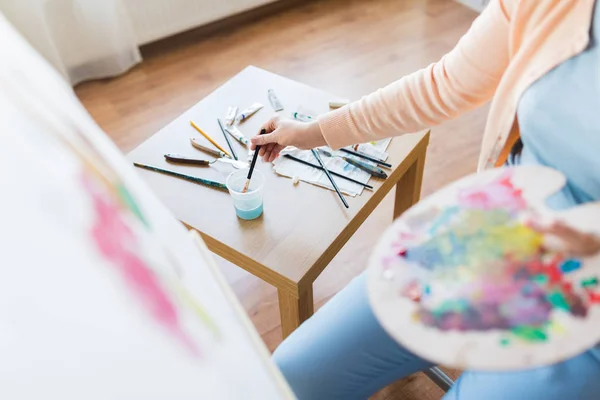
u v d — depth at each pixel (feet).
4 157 0.53
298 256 3.29
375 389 2.96
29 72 0.75
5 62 0.71
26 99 0.65
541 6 2.39
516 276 1.73
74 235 0.52
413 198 4.73
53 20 7.00
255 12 9.05
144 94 7.45
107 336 0.47
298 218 3.51
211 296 0.87
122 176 0.76
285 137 3.42
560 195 2.42
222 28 8.75
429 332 1.62
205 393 0.54
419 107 3.07
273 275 3.26
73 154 0.62
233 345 0.74
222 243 3.38
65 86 0.86
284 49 8.29
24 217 0.49
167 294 0.61
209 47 8.34
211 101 4.54
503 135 2.72
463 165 6.21
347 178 3.76
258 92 4.63
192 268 0.88
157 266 0.64
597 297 1.70
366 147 4.00
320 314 3.01
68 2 6.97
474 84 2.88
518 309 1.66
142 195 0.84
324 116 3.33
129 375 0.47
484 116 6.84
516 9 2.48
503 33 2.67
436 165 6.22
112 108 7.22
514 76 2.54
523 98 2.47
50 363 0.43
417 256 1.79
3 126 0.56
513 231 1.87
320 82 7.60
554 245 1.82
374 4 9.30
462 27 8.66
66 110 0.75
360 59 8.03
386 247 1.84
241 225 3.48
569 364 2.31
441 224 1.88
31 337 0.43
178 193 3.73
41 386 0.42
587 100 2.22
